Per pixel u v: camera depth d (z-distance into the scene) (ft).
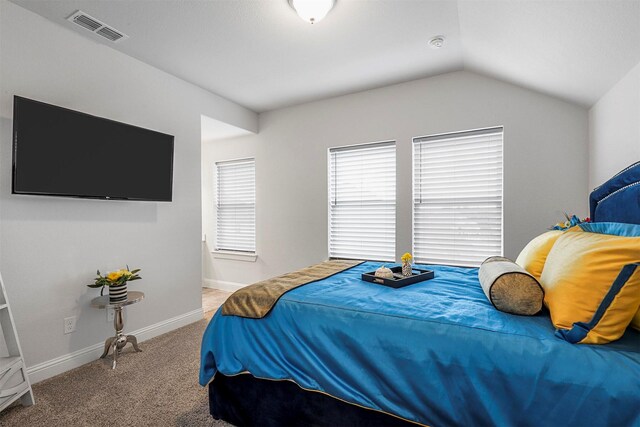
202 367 5.75
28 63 7.06
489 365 3.75
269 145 14.02
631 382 3.13
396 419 4.40
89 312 8.11
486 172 10.10
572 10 5.15
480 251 10.24
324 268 8.14
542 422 3.41
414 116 10.95
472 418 3.81
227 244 15.66
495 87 9.74
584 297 3.71
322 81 10.98
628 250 3.51
